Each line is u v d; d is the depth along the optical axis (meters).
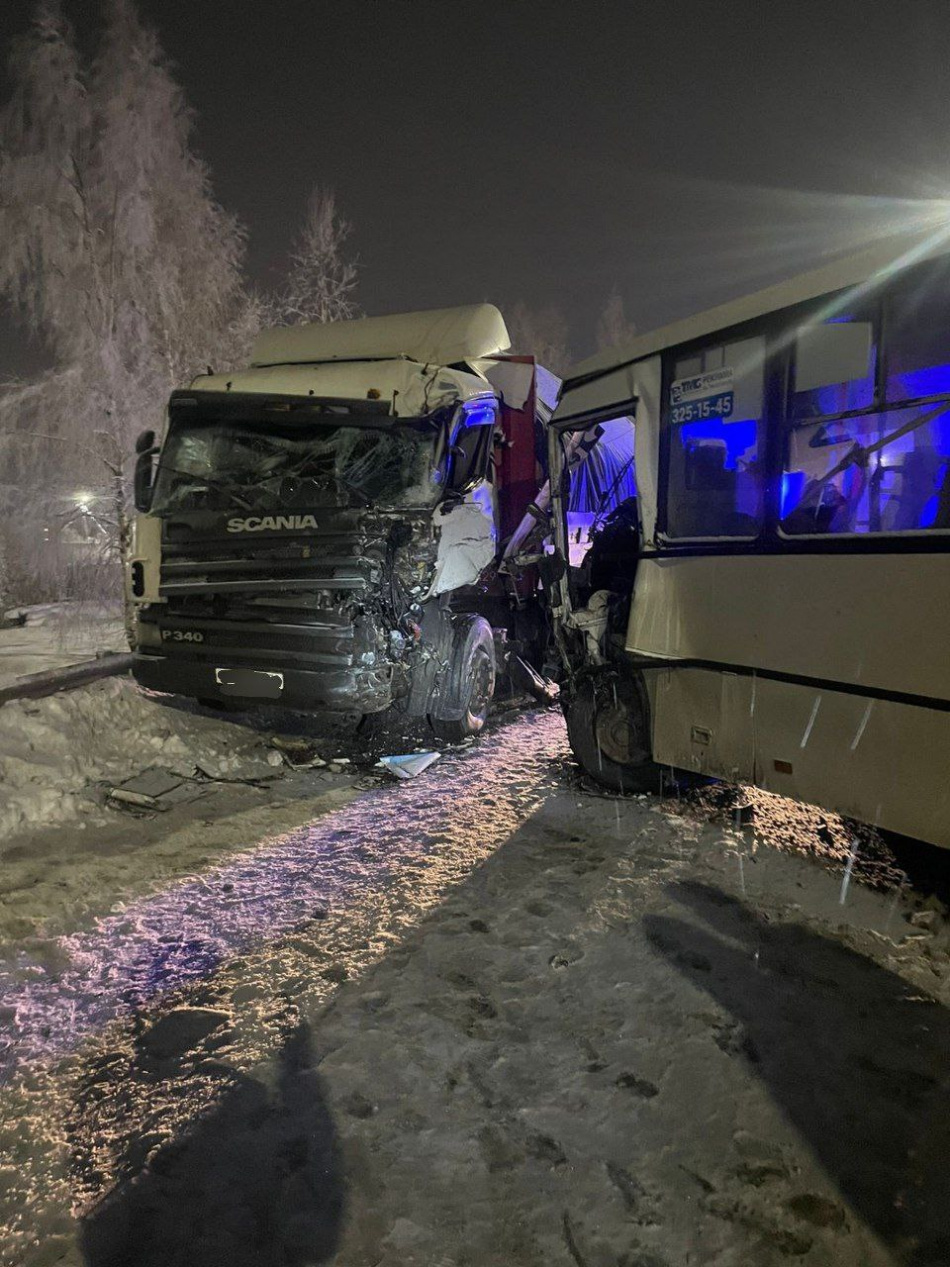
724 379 4.34
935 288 3.41
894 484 3.54
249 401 6.29
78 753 5.67
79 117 11.01
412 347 7.58
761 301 4.15
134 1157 2.40
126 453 11.51
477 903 3.91
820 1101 2.62
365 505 5.68
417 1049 2.86
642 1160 2.39
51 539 11.90
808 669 3.86
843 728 3.71
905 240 3.51
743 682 4.20
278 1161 2.38
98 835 4.75
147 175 11.52
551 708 7.96
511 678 7.84
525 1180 2.32
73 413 11.39
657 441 4.77
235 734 6.58
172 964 3.41
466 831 4.80
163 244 11.80
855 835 4.69
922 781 3.41
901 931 3.64
